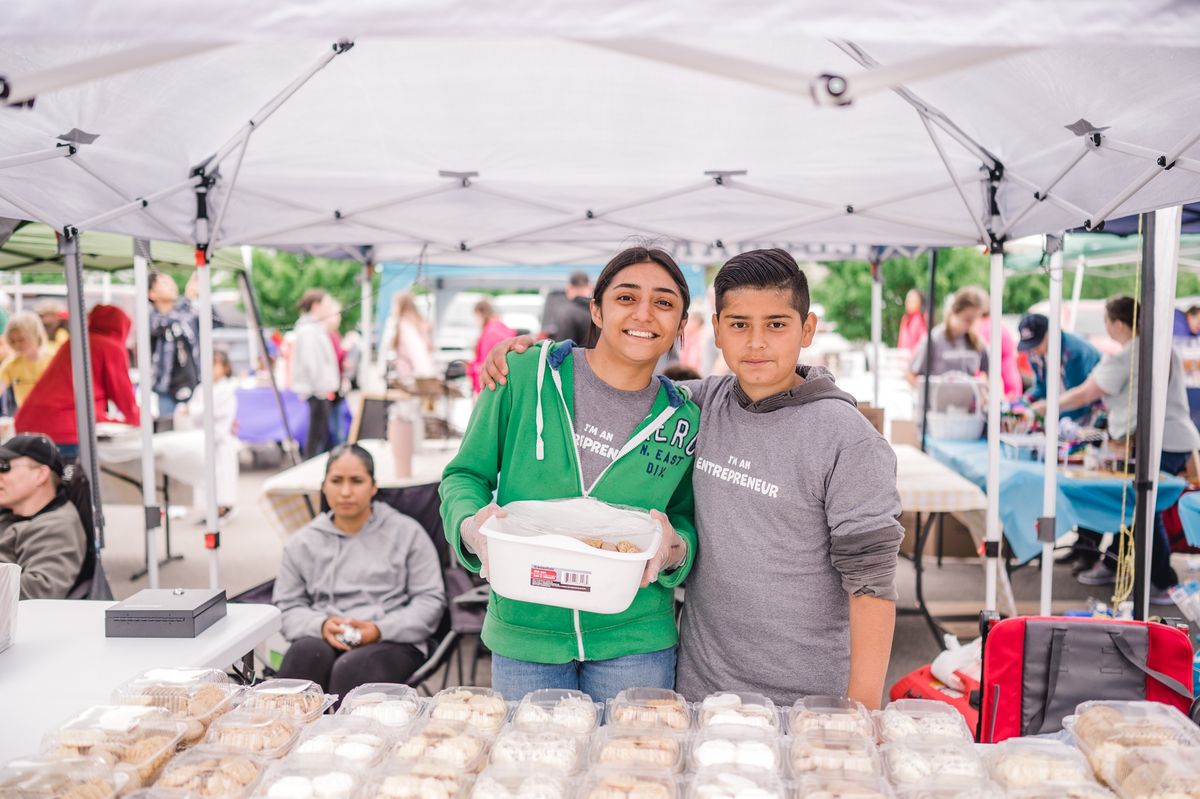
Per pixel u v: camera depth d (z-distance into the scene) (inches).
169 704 56.7
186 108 110.0
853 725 53.9
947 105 115.6
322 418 333.4
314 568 128.6
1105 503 161.3
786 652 66.7
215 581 140.4
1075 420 195.0
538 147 138.1
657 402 71.9
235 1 35.9
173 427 277.7
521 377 72.4
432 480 164.7
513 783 47.0
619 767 48.4
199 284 135.2
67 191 107.7
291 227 144.8
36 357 238.7
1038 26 36.5
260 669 134.4
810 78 37.8
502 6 36.0
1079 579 207.9
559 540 57.6
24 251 199.6
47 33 36.2
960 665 109.0
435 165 143.5
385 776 47.6
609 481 70.4
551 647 70.0
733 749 50.1
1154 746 49.8
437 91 120.5
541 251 265.6
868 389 384.5
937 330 252.7
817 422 64.6
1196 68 75.7
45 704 61.2
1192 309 187.2
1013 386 241.1
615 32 36.3
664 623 72.5
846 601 68.1
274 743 52.1
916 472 177.3
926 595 197.8
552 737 51.5
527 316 444.8
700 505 69.4
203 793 46.3
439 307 417.4
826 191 145.6
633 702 57.0
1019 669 78.2
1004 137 118.4
